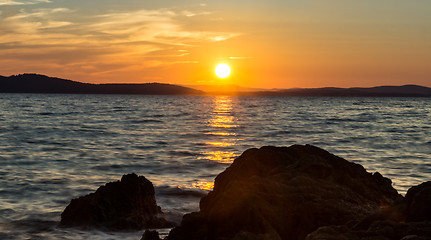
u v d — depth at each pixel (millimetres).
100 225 12922
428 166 26641
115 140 40344
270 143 39344
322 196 9078
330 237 6305
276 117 83188
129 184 13633
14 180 20516
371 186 10539
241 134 47688
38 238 12234
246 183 9000
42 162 26547
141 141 39688
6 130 49344
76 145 35938
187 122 66812
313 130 53500
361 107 148625
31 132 47219
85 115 83375
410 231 6324
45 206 15906
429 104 194500
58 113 89438
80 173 22922
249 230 7754
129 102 189375
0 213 14812
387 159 29812
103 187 13742
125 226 12828
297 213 8375
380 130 54750
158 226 13297
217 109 123875
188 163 26625
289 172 9938
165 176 22328
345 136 46406
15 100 183625
